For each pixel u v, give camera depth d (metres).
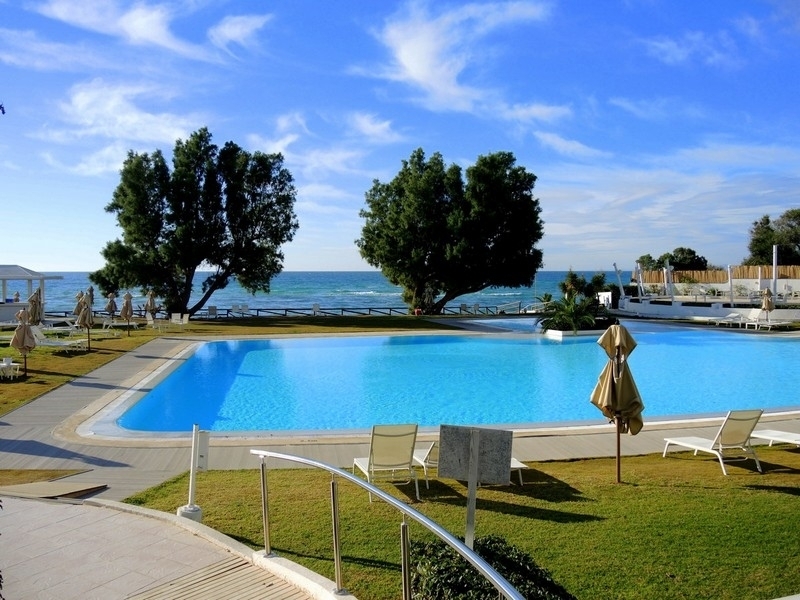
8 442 10.06
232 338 25.19
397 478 8.23
